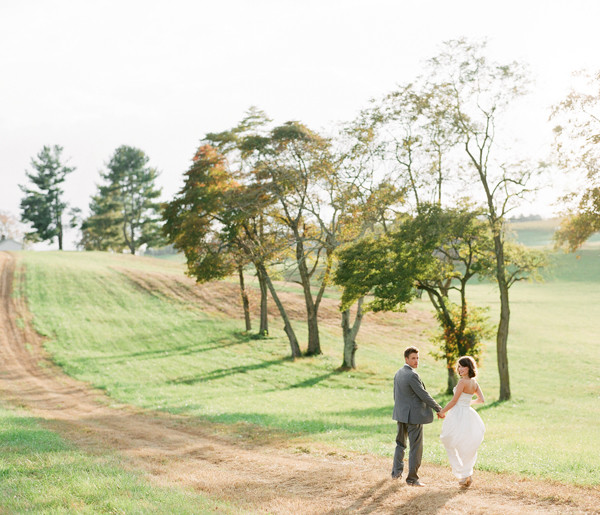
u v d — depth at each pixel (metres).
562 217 24.25
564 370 43.22
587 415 26.77
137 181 114.00
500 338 31.12
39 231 115.88
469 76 29.45
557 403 31.17
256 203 41.47
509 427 20.06
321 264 45.91
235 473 11.27
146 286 65.00
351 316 60.31
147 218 111.56
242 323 54.94
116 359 41.72
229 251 43.19
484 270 31.17
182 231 43.41
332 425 18.00
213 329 52.19
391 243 30.69
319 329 54.69
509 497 8.83
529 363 45.50
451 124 29.64
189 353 44.16
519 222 167.38
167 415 22.03
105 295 60.66
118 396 29.06
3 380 35.53
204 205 41.69
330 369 40.38
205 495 9.06
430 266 29.53
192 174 44.25
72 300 58.09
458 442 9.30
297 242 42.03
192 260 43.69
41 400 28.66
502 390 31.08
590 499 8.52
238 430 17.22
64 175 117.69
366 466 11.52
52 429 17.80
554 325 59.97
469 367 9.52
